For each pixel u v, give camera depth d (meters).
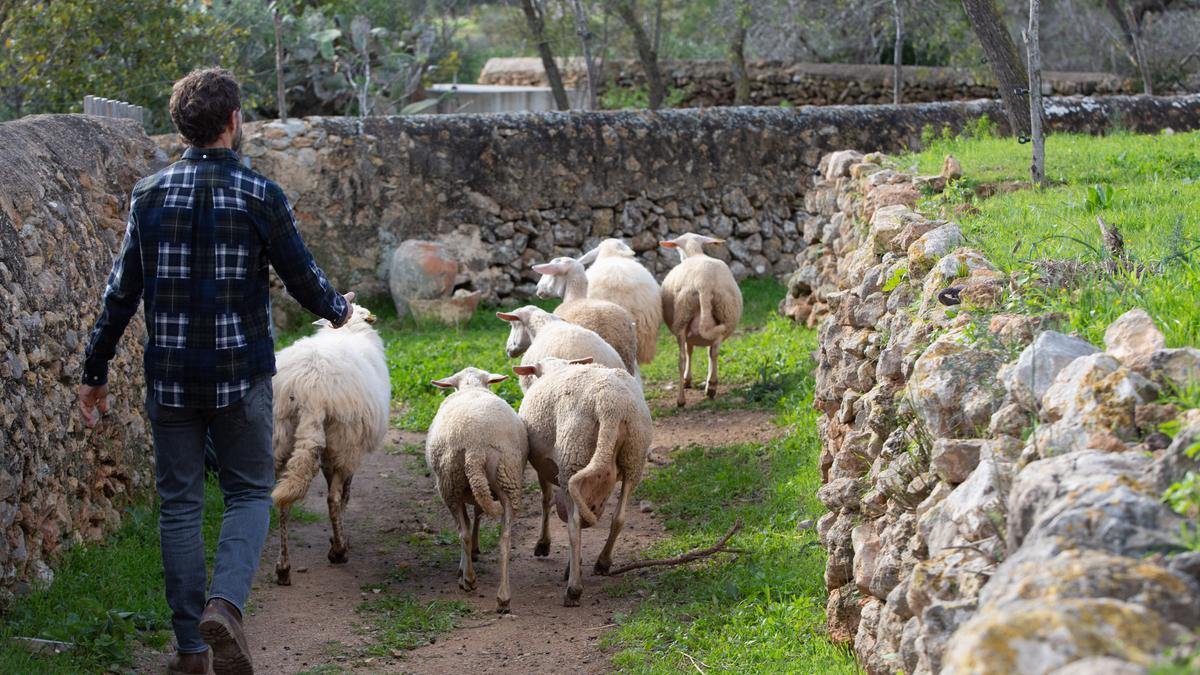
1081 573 2.03
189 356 4.07
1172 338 3.38
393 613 5.66
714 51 24.05
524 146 14.32
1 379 5.02
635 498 7.54
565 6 18.20
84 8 12.14
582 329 7.15
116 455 6.60
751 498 7.22
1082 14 22.50
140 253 4.09
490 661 5.02
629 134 14.77
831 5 19.95
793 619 5.08
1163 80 20.59
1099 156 9.33
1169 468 2.34
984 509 2.83
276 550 6.62
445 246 13.91
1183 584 1.98
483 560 6.55
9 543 5.02
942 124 15.63
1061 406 2.84
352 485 7.99
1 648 4.50
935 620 2.55
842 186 10.78
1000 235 5.78
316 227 13.55
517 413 6.21
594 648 5.13
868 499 4.29
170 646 4.99
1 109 11.73
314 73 17.30
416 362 11.11
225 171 4.12
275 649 5.12
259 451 4.27
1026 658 1.86
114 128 7.62
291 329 13.28
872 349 5.16
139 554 5.93
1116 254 4.47
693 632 5.13
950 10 19.05
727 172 15.15
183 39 13.41
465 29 26.84
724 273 9.56
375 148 13.72
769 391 9.75
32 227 5.80
